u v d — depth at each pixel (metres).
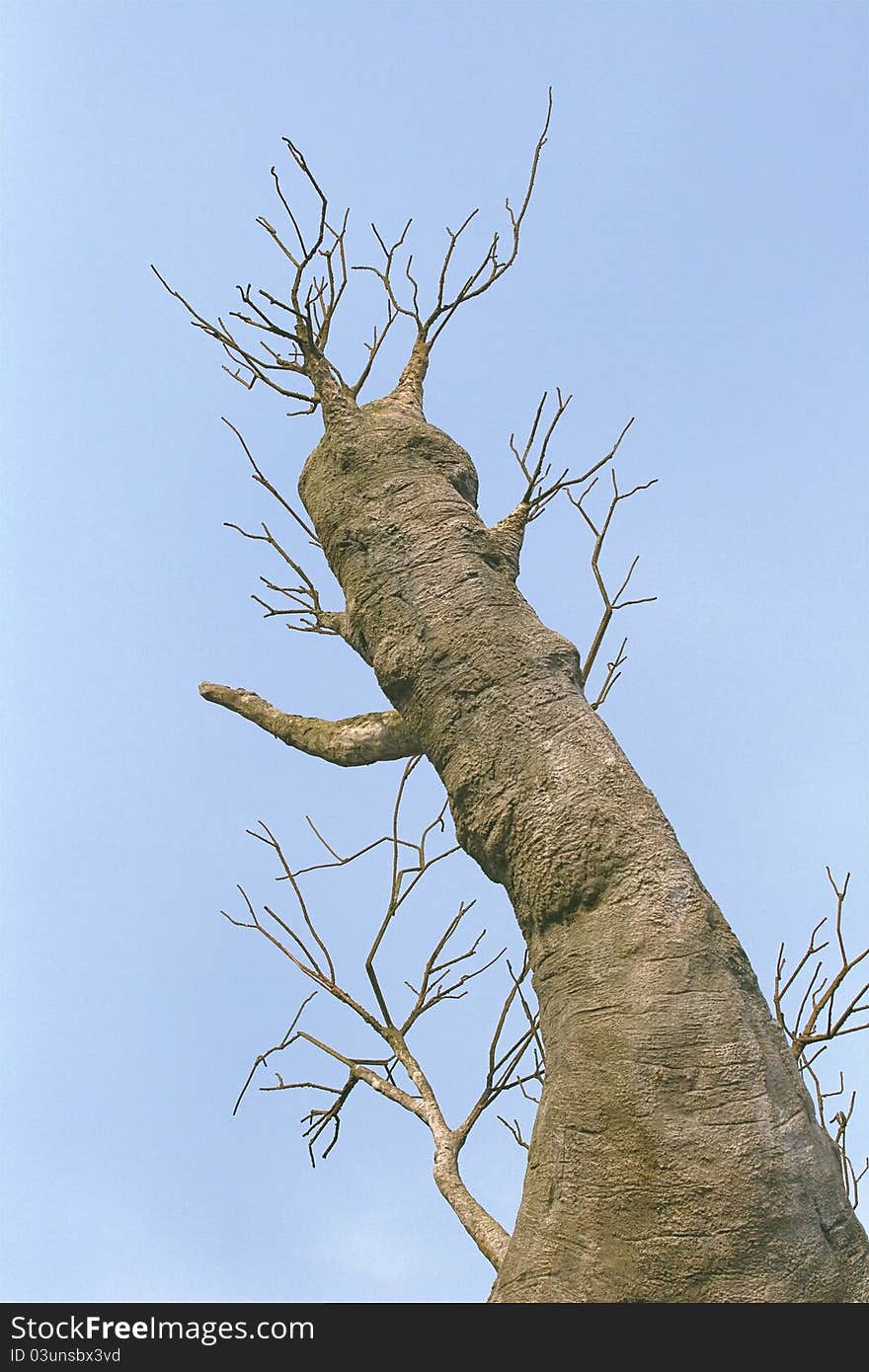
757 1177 3.28
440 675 4.21
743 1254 3.21
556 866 3.82
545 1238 3.40
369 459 4.72
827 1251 3.28
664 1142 3.33
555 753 3.97
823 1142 3.49
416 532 4.48
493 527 4.88
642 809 3.88
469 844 4.13
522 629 4.27
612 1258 3.27
